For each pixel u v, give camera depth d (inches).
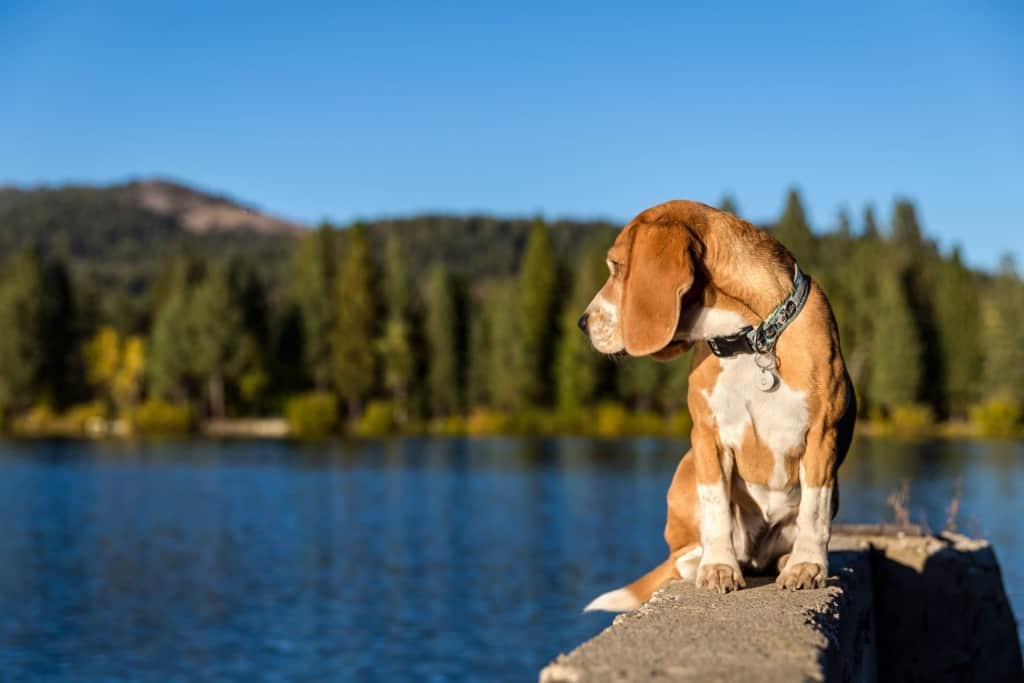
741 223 185.3
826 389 182.9
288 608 651.5
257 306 3309.5
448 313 3147.1
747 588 185.8
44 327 3248.0
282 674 503.8
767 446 185.8
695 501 203.5
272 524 1077.8
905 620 267.0
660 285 174.7
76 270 6840.6
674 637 136.9
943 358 2691.9
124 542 960.3
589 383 2832.2
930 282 2819.9
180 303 3184.1
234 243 7573.8
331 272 3366.1
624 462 1863.9
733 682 112.6
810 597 173.3
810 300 183.5
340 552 883.4
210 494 1380.4
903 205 3334.2
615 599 214.4
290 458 2048.5
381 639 566.3
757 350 183.0
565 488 1402.6
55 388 3309.5
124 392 3427.7
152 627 604.7
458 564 806.5
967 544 274.1
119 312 3764.8
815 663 120.8
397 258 3378.4
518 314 2982.3
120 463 1941.4
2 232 7780.5
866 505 974.4
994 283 2795.3
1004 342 2630.4
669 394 2790.4
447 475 1626.5
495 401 3048.7
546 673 117.8
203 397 3257.9
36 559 860.6
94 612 647.8
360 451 2246.6
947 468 1487.5
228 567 811.4
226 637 577.6
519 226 7696.9
